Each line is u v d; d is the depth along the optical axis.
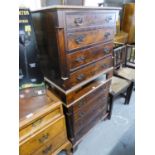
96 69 1.14
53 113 0.96
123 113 1.82
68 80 0.94
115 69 1.87
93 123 1.45
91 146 1.41
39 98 1.01
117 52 1.78
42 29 0.90
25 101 0.98
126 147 1.39
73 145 1.27
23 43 0.90
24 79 0.98
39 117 0.87
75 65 0.94
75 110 1.12
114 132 1.55
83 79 1.05
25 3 1.16
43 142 0.96
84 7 0.82
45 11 0.79
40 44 0.98
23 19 0.87
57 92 1.05
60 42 0.80
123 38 1.93
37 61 0.99
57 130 1.03
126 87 1.70
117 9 1.08
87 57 1.00
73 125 1.17
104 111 1.57
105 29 1.06
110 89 1.55
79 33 0.87
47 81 1.10
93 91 1.22
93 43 1.00
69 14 0.77
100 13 0.96
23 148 0.85
